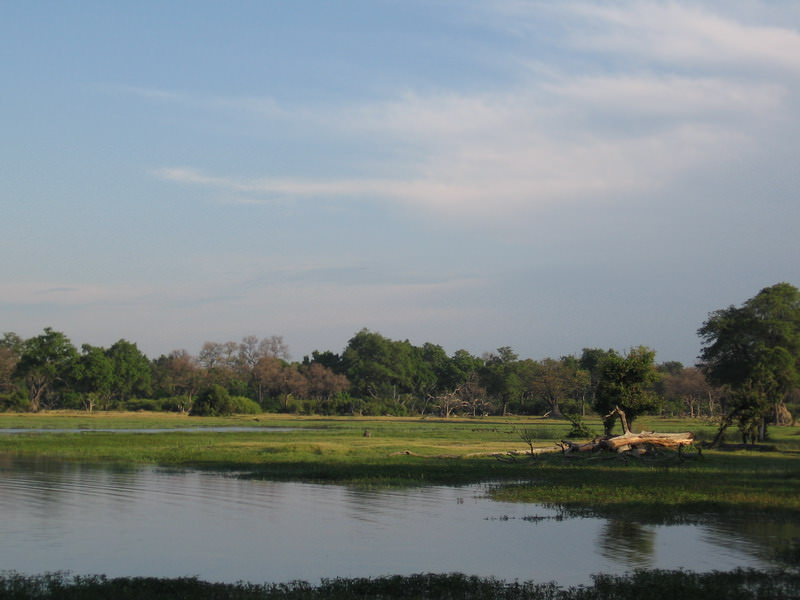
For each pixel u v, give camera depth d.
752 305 92.88
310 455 46.97
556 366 169.75
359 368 195.25
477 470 38.16
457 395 180.38
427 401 189.75
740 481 32.91
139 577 16.80
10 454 46.91
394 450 51.41
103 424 96.50
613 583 16.09
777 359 85.00
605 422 60.56
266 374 182.88
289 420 126.25
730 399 59.59
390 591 15.55
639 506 26.00
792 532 21.61
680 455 42.72
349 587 15.82
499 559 18.59
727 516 24.09
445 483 32.91
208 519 23.92
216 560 18.61
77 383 157.00
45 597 14.79
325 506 26.44
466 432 83.88
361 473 36.50
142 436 65.94
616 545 20.02
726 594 15.19
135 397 178.12
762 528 22.17
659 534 21.38
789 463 42.91
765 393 59.47
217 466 40.06
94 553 19.30
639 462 42.91
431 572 17.41
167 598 14.76
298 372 190.38
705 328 94.19
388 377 194.25
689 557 18.66
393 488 31.36
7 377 158.00
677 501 26.88
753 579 16.34
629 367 59.34
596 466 40.84
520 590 15.62
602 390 60.66
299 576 17.11
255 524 23.11
